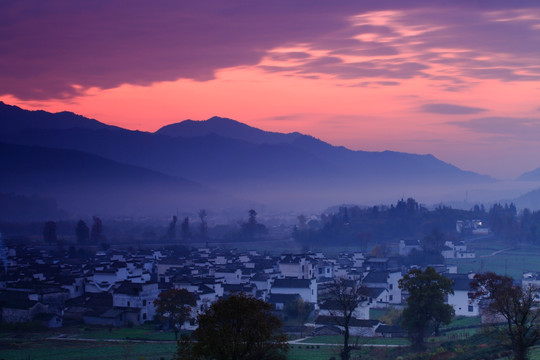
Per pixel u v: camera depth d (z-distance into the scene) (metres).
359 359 107.38
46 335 152.38
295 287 189.50
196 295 168.12
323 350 120.38
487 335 102.25
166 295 146.62
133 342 140.88
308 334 143.88
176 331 146.25
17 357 121.75
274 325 70.44
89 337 148.88
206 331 68.69
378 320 154.88
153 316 173.50
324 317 152.12
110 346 134.50
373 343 127.44
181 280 189.88
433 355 100.12
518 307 88.56
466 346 102.12
